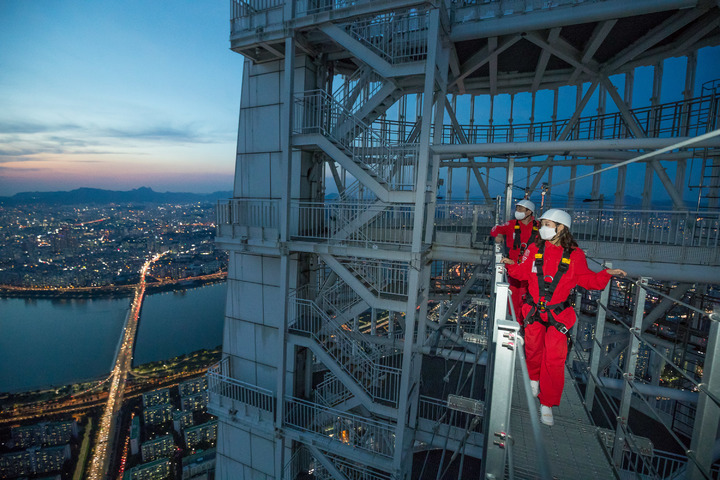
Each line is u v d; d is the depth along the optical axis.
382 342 14.04
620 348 13.05
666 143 7.81
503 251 5.89
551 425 3.29
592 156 13.18
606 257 9.22
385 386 10.71
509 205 8.72
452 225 12.88
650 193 13.52
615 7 8.84
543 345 3.41
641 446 3.37
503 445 1.97
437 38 8.77
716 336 2.27
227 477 14.95
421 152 8.87
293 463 13.30
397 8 8.98
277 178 13.08
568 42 11.91
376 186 9.47
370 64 9.51
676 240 8.66
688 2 8.29
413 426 11.61
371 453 10.58
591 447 3.04
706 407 2.29
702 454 2.31
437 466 14.03
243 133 13.74
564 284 3.36
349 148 10.47
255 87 13.32
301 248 10.59
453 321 17.31
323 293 12.27
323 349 10.88
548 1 9.45
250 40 11.13
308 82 12.29
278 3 11.44
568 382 4.22
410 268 9.23
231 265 14.52
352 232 10.11
